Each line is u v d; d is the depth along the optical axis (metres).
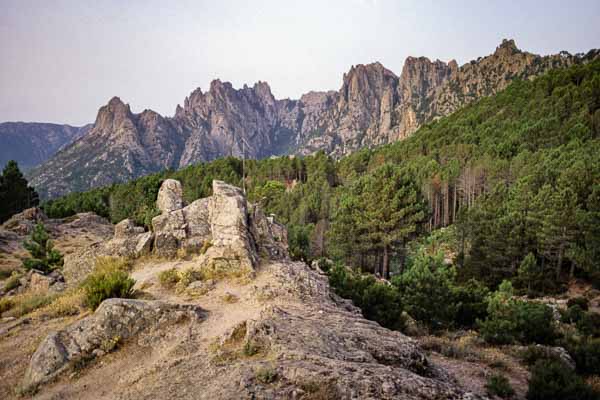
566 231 39.59
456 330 21.72
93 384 9.43
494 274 43.53
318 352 8.80
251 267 17.72
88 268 21.59
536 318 18.77
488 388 11.90
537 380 11.61
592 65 116.31
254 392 7.12
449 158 91.19
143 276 18.28
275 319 11.03
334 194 81.75
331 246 53.22
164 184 29.28
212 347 10.19
